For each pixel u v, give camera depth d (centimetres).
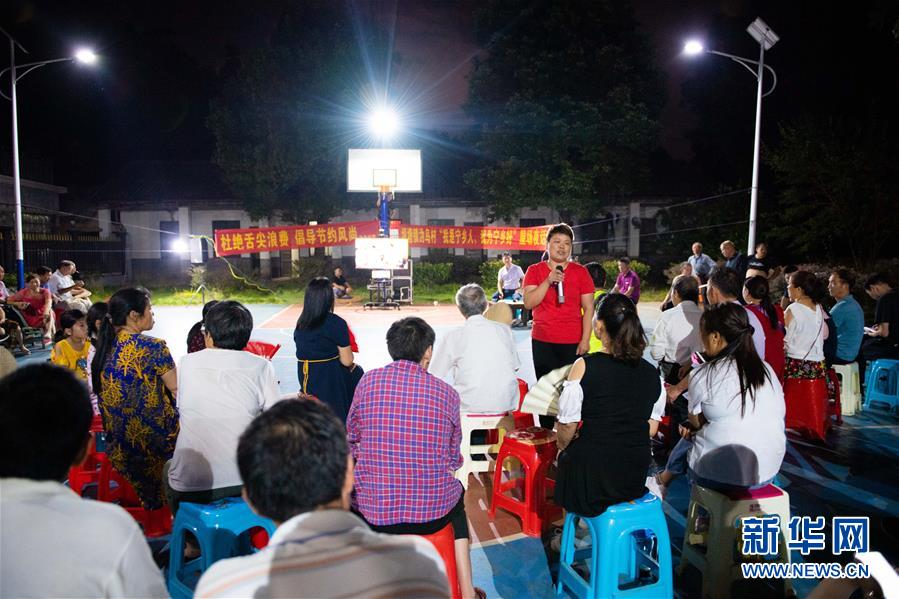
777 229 1931
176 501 332
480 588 330
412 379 285
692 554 342
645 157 2186
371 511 277
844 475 485
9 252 1900
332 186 2328
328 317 438
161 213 2452
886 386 681
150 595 156
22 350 1033
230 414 322
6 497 150
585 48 2045
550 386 409
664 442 549
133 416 361
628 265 1096
